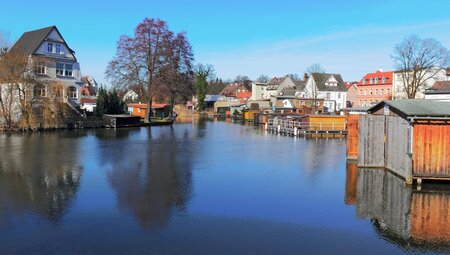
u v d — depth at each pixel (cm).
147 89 5638
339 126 4159
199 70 10844
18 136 3494
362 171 1905
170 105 7181
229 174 1839
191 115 9731
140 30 5431
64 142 3100
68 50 5150
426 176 1563
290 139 3638
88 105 7031
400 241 1011
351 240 1015
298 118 4456
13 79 3869
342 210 1264
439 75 7025
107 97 5441
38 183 1608
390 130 1883
